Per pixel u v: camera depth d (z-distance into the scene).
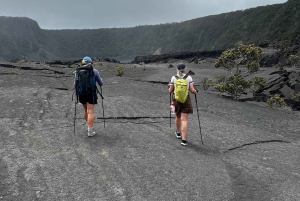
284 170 5.07
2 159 4.78
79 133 6.47
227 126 8.09
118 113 8.51
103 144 5.83
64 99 10.16
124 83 15.72
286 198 4.06
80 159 5.01
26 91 11.05
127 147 5.74
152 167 4.86
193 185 4.31
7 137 5.89
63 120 7.49
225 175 4.71
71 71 24.36
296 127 9.24
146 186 4.19
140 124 7.59
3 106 8.42
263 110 11.85
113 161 5.01
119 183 4.23
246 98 15.74
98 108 9.04
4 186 3.93
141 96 12.20
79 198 3.77
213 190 4.20
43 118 7.56
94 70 6.09
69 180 4.23
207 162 5.25
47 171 4.47
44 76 17.06
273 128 8.93
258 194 4.17
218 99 13.48
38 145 5.56
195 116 9.20
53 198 3.73
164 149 5.78
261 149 6.29
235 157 5.67
